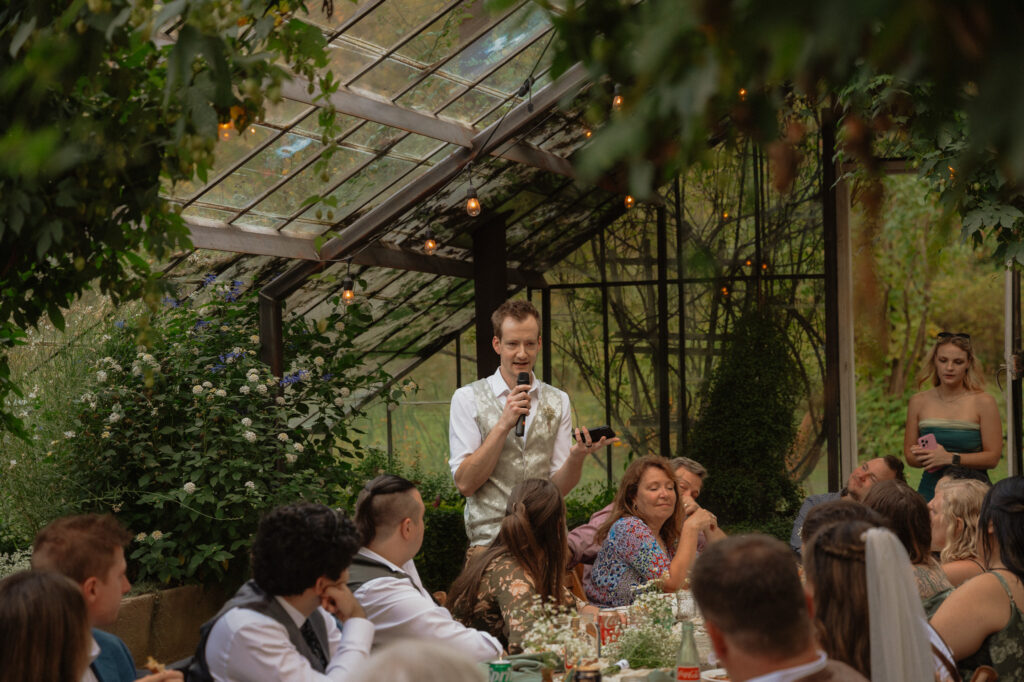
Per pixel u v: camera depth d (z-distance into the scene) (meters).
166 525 6.18
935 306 16.30
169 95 1.98
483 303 8.45
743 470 9.47
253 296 7.15
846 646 2.38
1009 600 3.05
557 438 5.27
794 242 9.39
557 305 10.14
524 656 3.60
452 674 1.47
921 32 0.76
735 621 1.83
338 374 7.61
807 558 2.48
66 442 5.95
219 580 6.21
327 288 7.76
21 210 2.24
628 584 4.55
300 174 6.25
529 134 7.43
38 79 1.76
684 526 4.66
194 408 6.32
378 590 3.50
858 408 16.33
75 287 2.71
